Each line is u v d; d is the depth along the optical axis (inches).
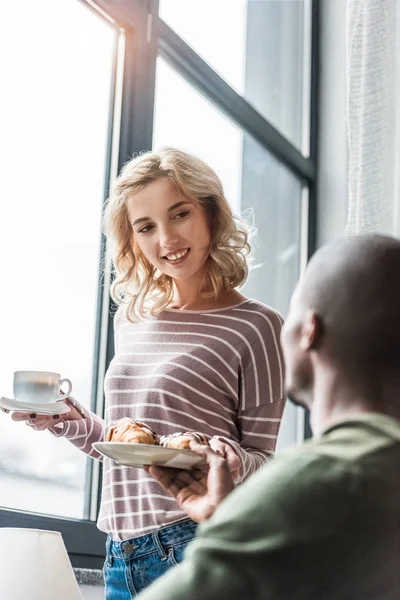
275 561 30.3
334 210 146.9
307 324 36.6
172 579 30.7
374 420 33.7
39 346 91.8
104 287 99.7
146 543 66.9
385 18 120.4
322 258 37.6
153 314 74.8
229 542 30.7
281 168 141.9
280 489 31.5
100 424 76.0
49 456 90.4
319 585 30.5
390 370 35.0
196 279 74.6
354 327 35.4
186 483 49.4
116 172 102.7
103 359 98.2
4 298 88.3
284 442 137.1
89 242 99.0
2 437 85.8
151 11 109.3
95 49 102.8
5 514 82.1
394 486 32.0
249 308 72.7
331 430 34.0
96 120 101.8
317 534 30.7
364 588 31.0
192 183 73.0
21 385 70.8
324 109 151.6
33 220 92.3
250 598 30.0
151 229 74.0
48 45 96.3
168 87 114.2
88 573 88.4
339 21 153.0
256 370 70.3
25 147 92.4
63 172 96.6
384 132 117.5
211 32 126.6
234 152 128.7
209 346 70.3
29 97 93.4
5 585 59.9
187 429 68.2
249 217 132.3
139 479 68.0
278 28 145.4
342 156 148.1
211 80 121.6
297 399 38.0
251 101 136.5
